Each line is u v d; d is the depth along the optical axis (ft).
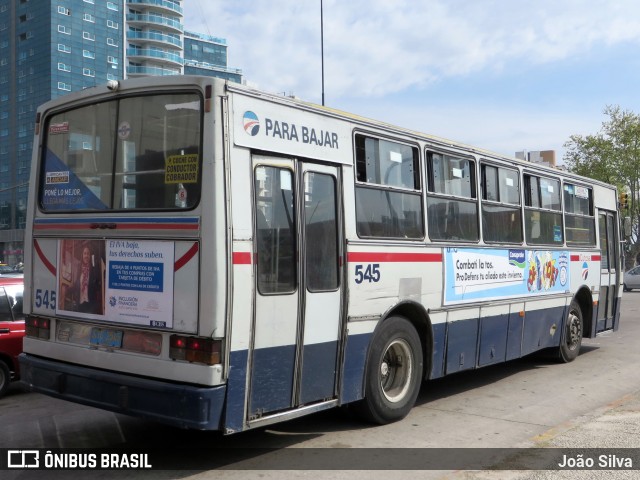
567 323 34.73
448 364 24.66
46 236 19.74
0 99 308.40
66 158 19.71
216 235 15.84
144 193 17.51
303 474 17.10
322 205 19.19
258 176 17.13
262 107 17.39
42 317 19.72
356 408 21.39
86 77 302.86
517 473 17.12
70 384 18.16
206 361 15.70
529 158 39.91
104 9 311.47
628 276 110.93
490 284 27.25
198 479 16.75
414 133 23.29
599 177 153.99
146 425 22.15
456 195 25.48
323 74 72.79
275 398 17.38
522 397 26.63
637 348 40.75
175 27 339.16
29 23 297.33
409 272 22.47
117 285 17.60
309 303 18.39
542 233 31.89
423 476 16.90
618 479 16.70
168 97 17.25
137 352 17.08
